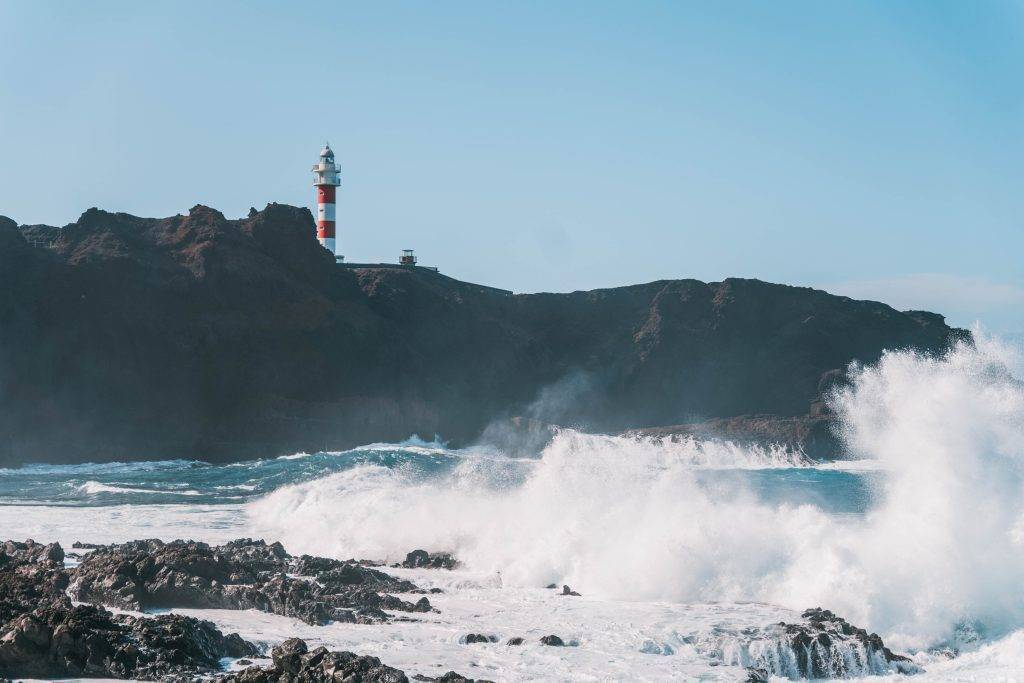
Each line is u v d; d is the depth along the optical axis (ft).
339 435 279.28
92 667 39.14
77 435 260.83
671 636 48.24
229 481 176.65
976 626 52.39
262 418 279.69
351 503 91.91
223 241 313.73
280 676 37.04
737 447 287.07
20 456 249.55
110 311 281.54
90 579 53.93
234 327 292.81
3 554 61.16
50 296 277.44
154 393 278.67
